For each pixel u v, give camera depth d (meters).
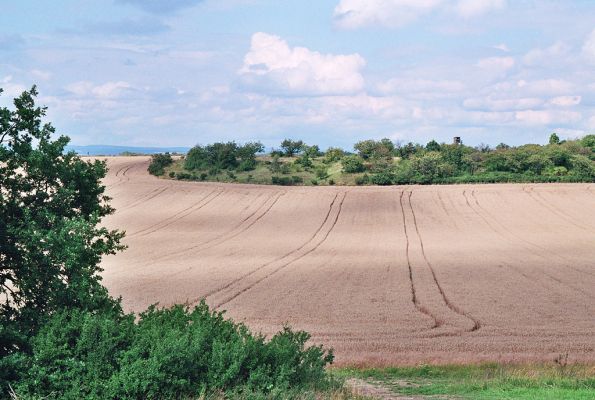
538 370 30.11
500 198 128.38
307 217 117.50
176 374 18.22
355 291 59.66
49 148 20.53
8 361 17.38
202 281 65.25
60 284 19.38
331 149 174.50
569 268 72.31
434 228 107.31
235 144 166.62
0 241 19.22
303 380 21.25
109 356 18.14
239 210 124.19
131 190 142.62
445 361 33.75
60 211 20.83
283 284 63.44
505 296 56.94
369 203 126.88
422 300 55.31
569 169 152.12
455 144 173.12
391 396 24.14
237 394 18.48
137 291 59.66
